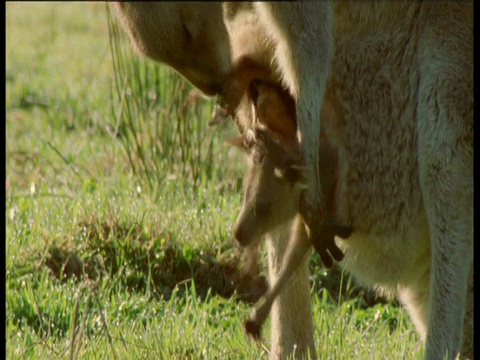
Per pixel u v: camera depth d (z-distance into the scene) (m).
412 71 17.55
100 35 66.25
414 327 21.69
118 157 32.28
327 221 16.20
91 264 24.09
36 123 40.91
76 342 18.09
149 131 31.12
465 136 16.95
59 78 50.25
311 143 16.11
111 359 17.89
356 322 22.52
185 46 16.19
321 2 16.22
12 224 24.92
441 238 16.94
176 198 28.20
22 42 61.12
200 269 24.33
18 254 23.75
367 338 20.48
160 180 29.42
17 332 19.69
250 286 23.50
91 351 17.92
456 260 16.89
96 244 24.69
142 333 19.53
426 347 16.88
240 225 16.62
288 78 16.23
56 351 18.05
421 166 17.19
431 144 17.05
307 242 16.80
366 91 17.78
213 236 25.41
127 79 29.78
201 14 16.11
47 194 27.69
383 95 17.69
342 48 17.84
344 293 24.78
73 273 23.61
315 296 23.31
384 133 17.70
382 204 17.75
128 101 33.06
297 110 16.11
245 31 17.09
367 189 17.81
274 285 16.64
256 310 16.34
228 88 16.78
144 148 31.25
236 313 21.84
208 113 31.75
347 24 17.81
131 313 21.61
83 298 21.56
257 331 16.19
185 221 26.03
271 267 18.16
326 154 17.02
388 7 17.59
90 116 40.59
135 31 16.02
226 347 19.16
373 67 17.73
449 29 17.27
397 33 17.64
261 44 16.92
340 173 17.20
